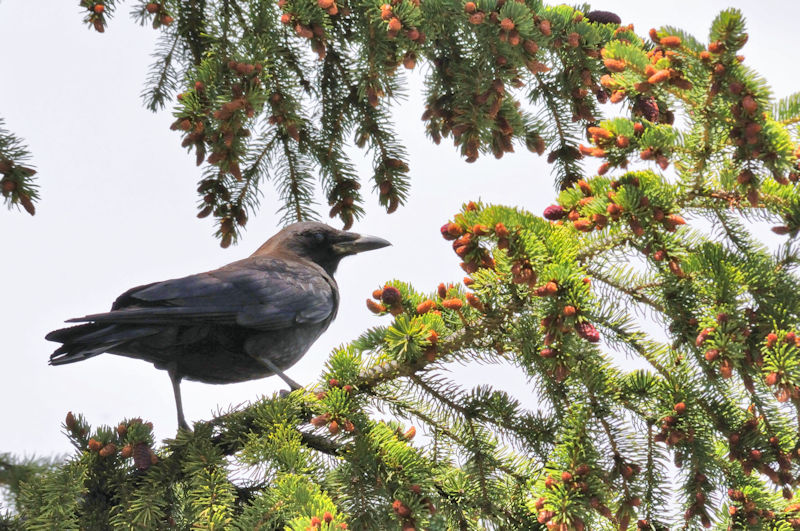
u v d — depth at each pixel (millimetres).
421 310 8016
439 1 9477
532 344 7715
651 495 7707
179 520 8016
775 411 7648
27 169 9445
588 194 7836
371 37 9758
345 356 8242
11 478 7574
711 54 6902
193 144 9602
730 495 7816
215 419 8555
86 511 7938
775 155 7047
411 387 8453
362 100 11422
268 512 7273
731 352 7086
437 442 8492
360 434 7855
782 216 7824
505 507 8188
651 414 7832
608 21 10562
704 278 7809
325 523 6379
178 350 10453
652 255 7648
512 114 9961
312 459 7816
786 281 7809
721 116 7371
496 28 9062
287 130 10617
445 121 10680
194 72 9500
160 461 8094
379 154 11555
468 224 7277
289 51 11211
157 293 10328
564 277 6969
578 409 7598
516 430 8344
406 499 7543
